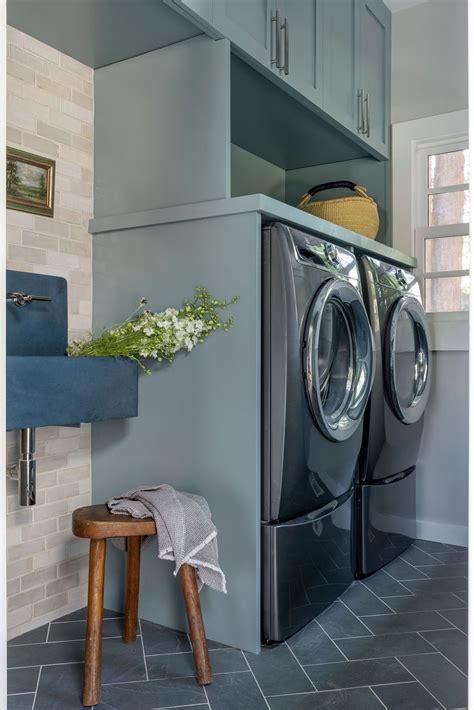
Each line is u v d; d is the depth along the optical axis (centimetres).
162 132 210
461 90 308
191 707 159
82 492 223
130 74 218
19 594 200
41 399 160
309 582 205
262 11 213
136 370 193
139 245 214
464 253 315
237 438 191
